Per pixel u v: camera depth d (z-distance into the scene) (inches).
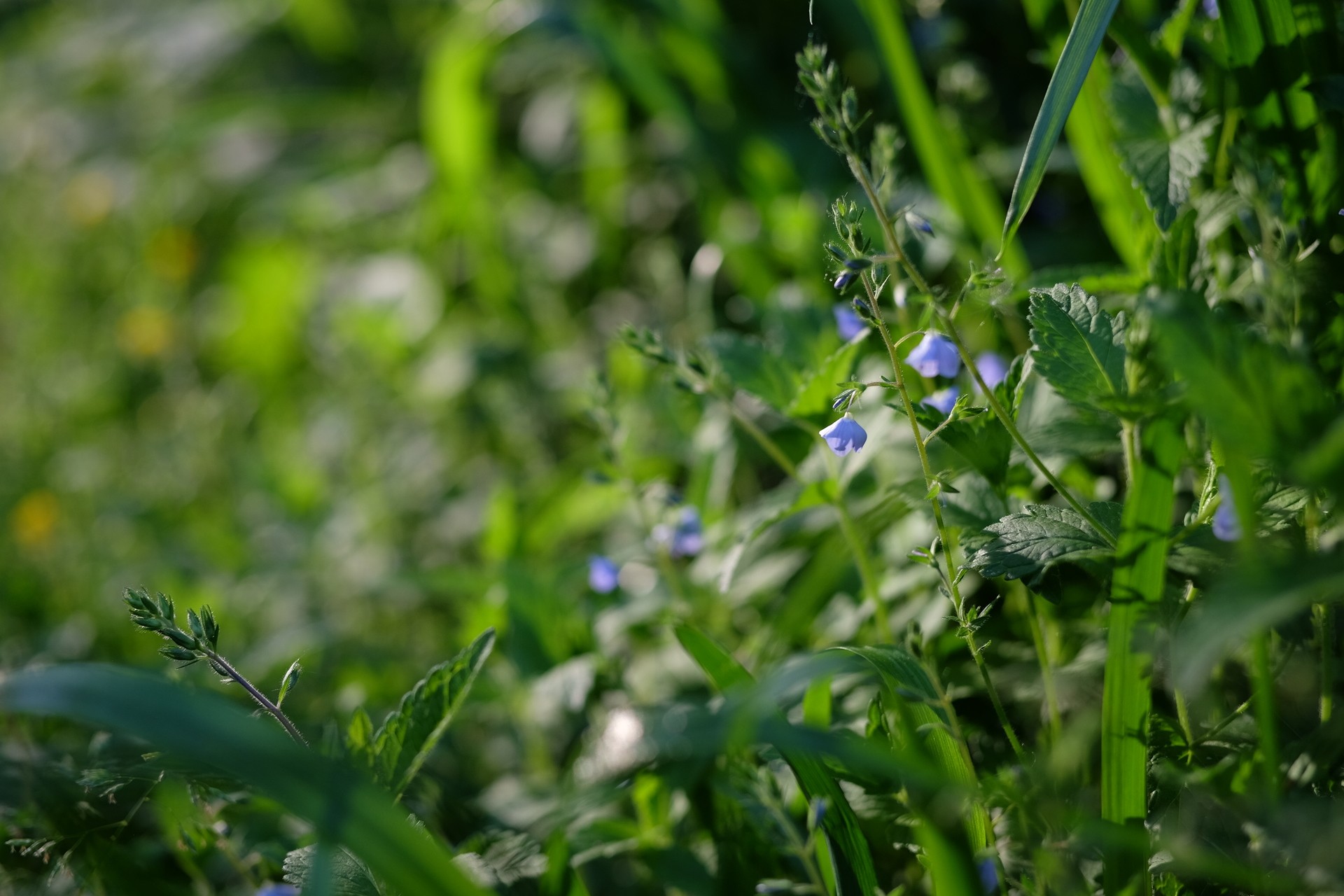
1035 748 21.7
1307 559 17.9
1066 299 20.2
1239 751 20.1
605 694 24.8
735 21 36.2
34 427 44.2
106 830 21.6
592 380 24.4
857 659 19.3
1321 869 18.8
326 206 50.2
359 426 39.6
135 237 55.9
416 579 26.6
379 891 20.1
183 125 53.2
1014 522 20.1
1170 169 21.7
